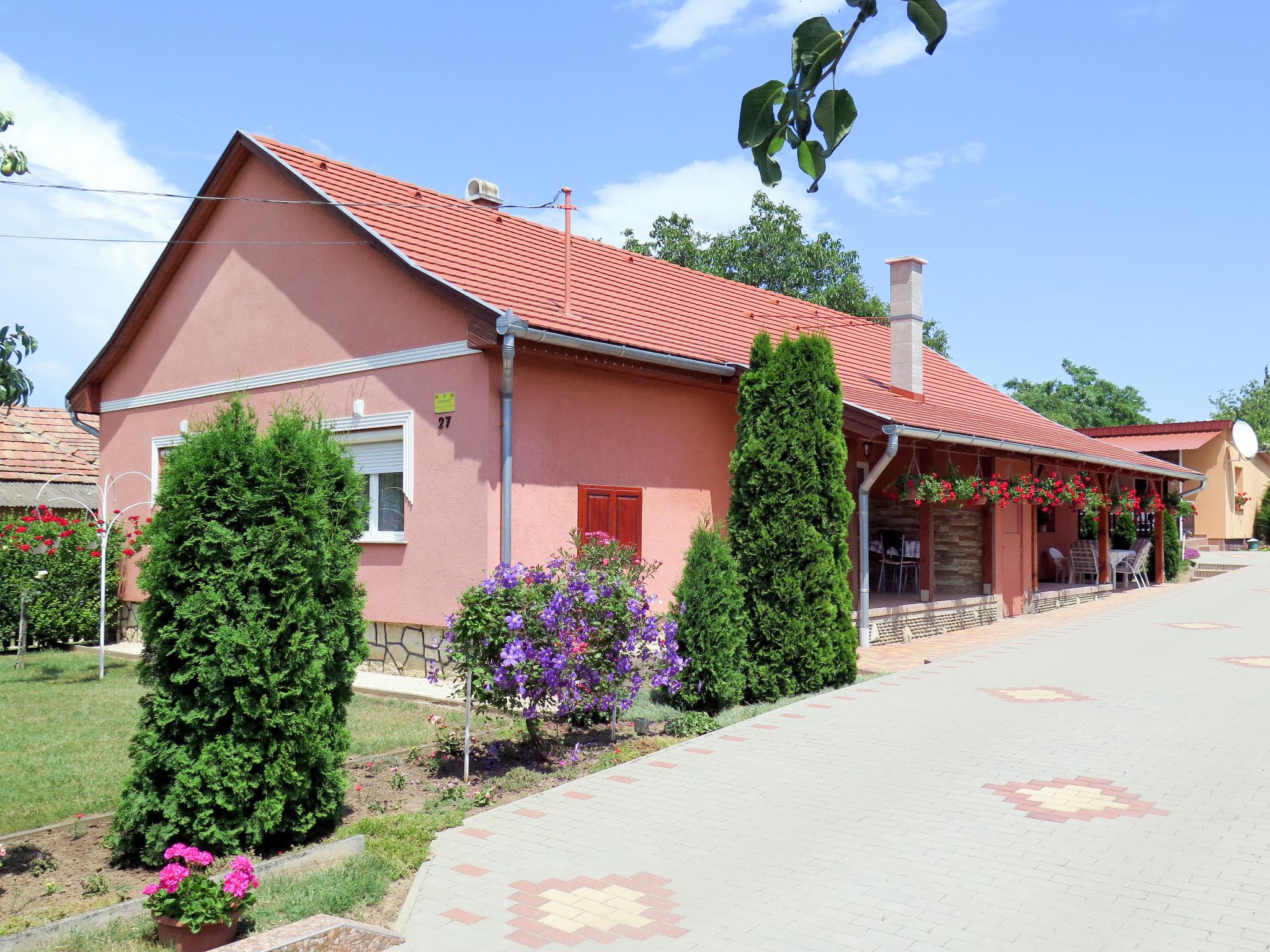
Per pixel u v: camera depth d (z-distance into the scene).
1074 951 4.48
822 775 7.46
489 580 8.17
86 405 16.16
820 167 2.39
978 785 7.07
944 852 5.74
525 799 7.01
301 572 6.09
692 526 13.04
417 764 8.04
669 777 7.49
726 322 16.03
